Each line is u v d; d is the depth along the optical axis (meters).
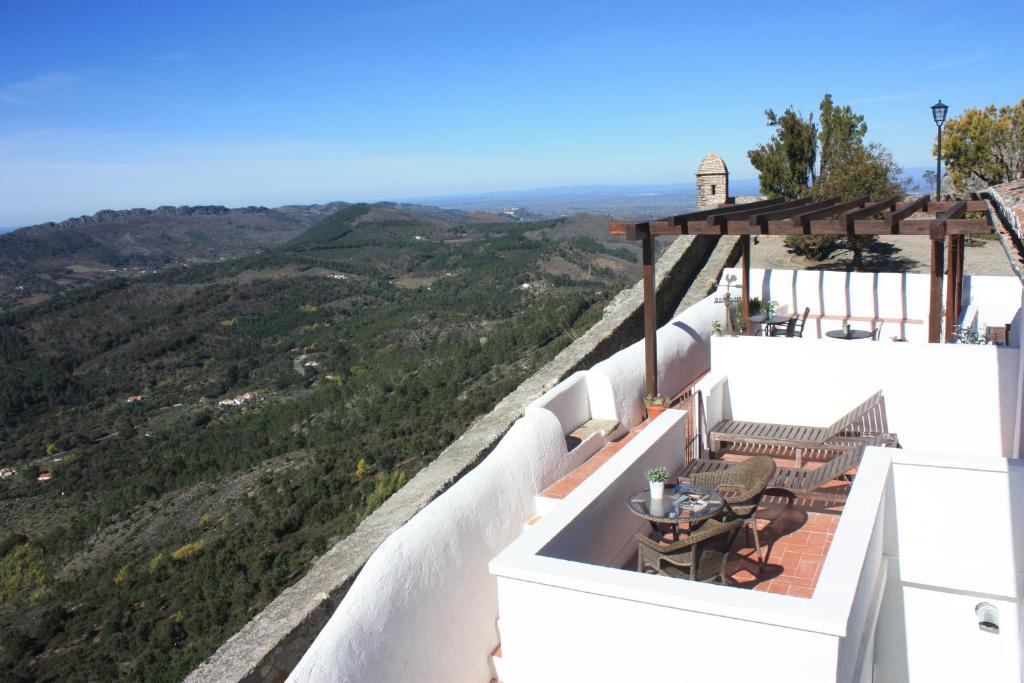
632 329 11.52
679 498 4.35
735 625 2.95
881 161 15.42
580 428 7.05
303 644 4.25
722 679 3.03
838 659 2.78
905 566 4.58
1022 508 4.23
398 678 3.68
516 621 3.50
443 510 4.41
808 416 6.86
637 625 3.19
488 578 4.60
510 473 5.20
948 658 4.59
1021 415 4.80
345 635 3.43
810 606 2.85
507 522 4.98
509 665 3.57
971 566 4.41
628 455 4.94
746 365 7.04
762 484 4.48
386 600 3.70
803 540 4.93
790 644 2.85
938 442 6.42
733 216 6.77
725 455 6.86
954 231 5.91
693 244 14.61
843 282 10.28
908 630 4.66
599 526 4.35
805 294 10.53
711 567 4.03
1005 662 4.43
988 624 4.42
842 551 3.31
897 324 9.70
